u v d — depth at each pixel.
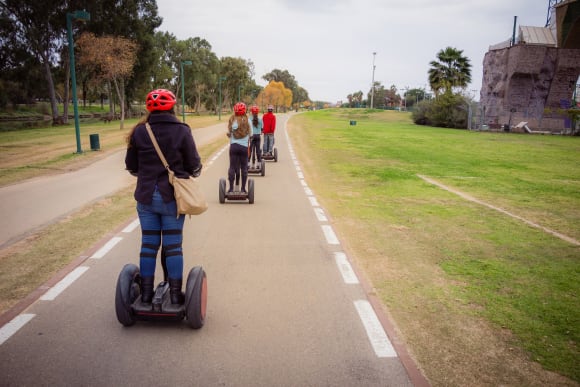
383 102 145.75
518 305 4.40
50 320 3.87
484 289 4.80
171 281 3.65
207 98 110.94
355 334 3.72
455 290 4.74
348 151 21.30
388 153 20.64
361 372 3.16
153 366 3.19
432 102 51.66
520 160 19.12
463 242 6.65
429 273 5.25
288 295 4.52
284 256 5.77
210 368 3.18
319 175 13.66
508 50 43.97
